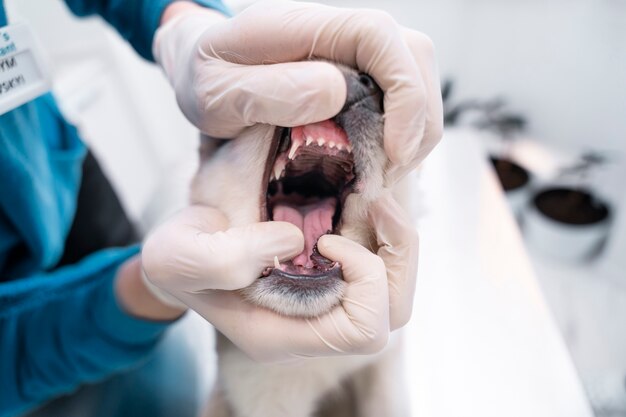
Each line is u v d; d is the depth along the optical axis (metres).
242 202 0.91
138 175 3.04
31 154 1.25
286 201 1.02
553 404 1.27
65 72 2.50
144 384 1.61
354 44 0.74
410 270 0.90
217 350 1.19
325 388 1.28
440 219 1.83
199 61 0.84
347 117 0.76
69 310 1.30
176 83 0.97
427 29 2.25
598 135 2.27
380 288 0.82
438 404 1.29
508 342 1.42
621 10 1.96
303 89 0.69
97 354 1.27
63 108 2.14
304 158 0.90
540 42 2.24
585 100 2.25
